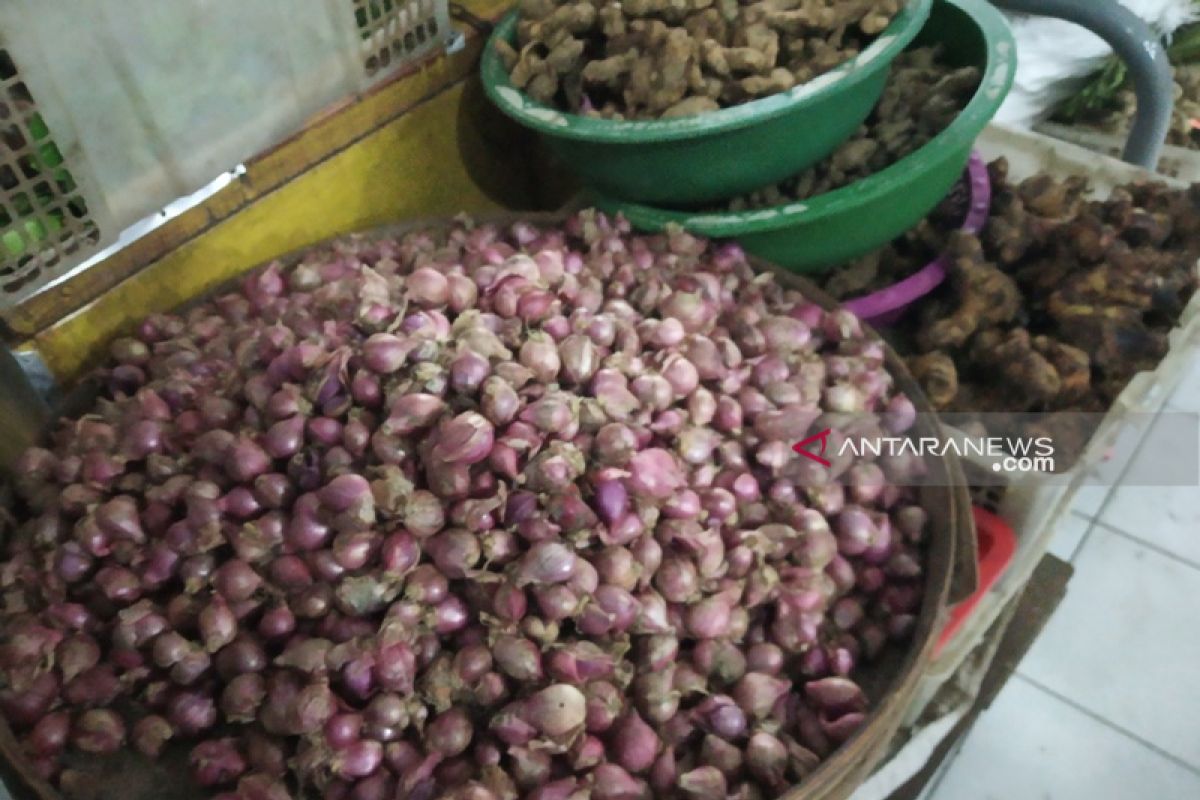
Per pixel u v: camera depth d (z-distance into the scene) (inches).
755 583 22.4
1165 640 38.1
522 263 26.4
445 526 21.1
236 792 19.4
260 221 32.0
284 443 22.0
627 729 20.3
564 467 21.1
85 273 28.1
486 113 38.5
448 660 20.4
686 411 24.3
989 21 33.0
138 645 21.3
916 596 23.6
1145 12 49.1
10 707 20.9
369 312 23.5
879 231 31.1
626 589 21.0
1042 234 33.4
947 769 35.0
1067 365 30.2
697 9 29.8
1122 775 34.4
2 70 24.1
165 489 22.6
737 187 30.7
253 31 28.5
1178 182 35.8
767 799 20.4
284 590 21.5
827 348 28.4
